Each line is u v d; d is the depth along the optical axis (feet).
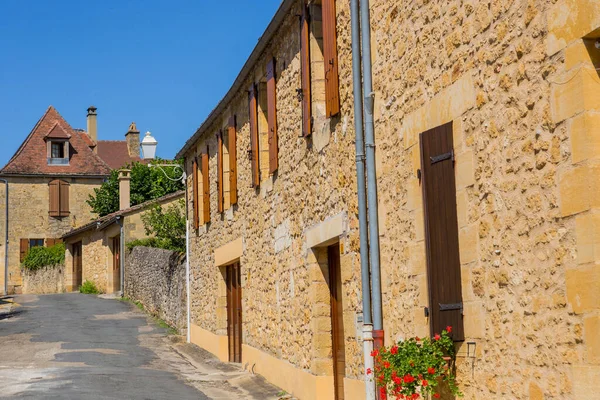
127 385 39.27
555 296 15.67
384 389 22.57
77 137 151.33
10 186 142.92
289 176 36.94
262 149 42.83
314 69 32.55
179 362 51.60
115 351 55.42
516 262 17.10
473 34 18.97
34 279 139.23
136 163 132.98
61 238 143.13
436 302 20.79
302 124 33.76
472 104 18.99
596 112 14.74
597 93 14.78
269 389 38.58
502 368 17.66
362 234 26.21
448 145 20.17
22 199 143.43
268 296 41.52
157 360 51.70
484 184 18.43
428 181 21.17
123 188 124.77
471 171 19.01
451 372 20.13
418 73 22.21
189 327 64.13
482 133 18.52
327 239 30.83
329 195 30.81
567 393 15.26
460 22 19.65
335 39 29.45
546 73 15.89
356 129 26.48
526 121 16.66
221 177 52.85
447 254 20.20
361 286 27.12
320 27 32.60
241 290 48.98
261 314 43.14
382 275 25.29
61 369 44.93
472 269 18.97
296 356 36.11
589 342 14.61
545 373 16.01
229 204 51.37
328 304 33.24
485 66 18.35
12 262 142.20
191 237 65.67
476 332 18.79
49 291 133.80
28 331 67.92
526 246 16.71
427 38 21.65
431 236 21.04
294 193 36.06
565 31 15.25
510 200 17.33
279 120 38.78
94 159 149.89
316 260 33.37
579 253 14.92
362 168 26.30
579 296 14.90
